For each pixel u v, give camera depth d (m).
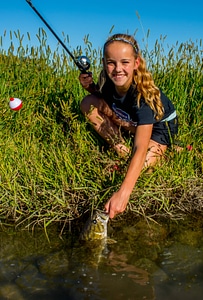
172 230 2.46
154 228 2.49
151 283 1.86
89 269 1.99
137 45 2.75
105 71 2.94
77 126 3.01
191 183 2.93
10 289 1.82
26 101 3.48
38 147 3.10
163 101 2.99
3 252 2.19
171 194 2.88
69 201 2.71
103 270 1.98
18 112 3.34
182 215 2.69
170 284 1.85
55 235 2.41
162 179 2.84
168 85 3.75
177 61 3.94
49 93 3.62
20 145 3.09
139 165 2.43
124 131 3.19
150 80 2.77
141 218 2.63
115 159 2.84
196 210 2.77
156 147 2.99
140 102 2.72
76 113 3.46
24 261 2.09
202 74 3.89
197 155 3.11
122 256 2.13
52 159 2.94
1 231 2.47
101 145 3.16
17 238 2.37
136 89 2.77
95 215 2.33
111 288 1.83
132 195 2.71
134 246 2.25
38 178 2.85
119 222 2.58
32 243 2.30
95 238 2.32
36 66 3.94
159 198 2.79
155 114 2.72
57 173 2.86
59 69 3.92
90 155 2.91
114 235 2.40
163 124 3.00
